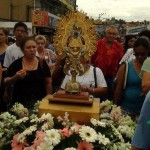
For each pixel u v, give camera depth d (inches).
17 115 137.7
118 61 260.7
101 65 256.1
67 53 136.8
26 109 139.0
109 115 139.6
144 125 86.8
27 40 184.1
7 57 225.6
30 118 130.5
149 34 227.6
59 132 116.3
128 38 311.4
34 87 182.2
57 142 112.9
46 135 114.1
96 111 125.2
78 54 136.1
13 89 182.4
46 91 187.3
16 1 1493.6
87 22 138.6
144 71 126.1
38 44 263.7
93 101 136.4
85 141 115.0
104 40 262.1
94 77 181.8
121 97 181.3
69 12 139.1
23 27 225.9
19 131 128.4
